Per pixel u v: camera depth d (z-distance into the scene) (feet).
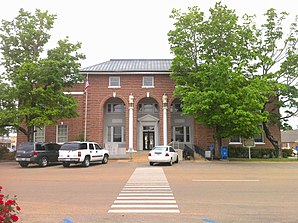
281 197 31.96
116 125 119.96
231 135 90.68
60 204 28.94
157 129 118.83
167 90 114.73
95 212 25.59
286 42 105.81
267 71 103.76
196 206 27.66
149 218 23.49
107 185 41.29
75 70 92.84
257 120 86.17
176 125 120.47
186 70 98.12
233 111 83.61
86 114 112.57
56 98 88.02
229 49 94.68
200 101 84.79
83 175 54.54
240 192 35.06
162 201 29.99
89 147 76.74
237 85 85.87
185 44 97.71
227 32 95.40
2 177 52.39
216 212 25.32
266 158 107.55
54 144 81.76
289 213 24.89
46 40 95.04
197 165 76.23
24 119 96.63
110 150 98.43
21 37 90.63
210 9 97.04
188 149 101.60
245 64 95.30
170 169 65.05
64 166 75.20
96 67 119.14
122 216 24.17
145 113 120.88
